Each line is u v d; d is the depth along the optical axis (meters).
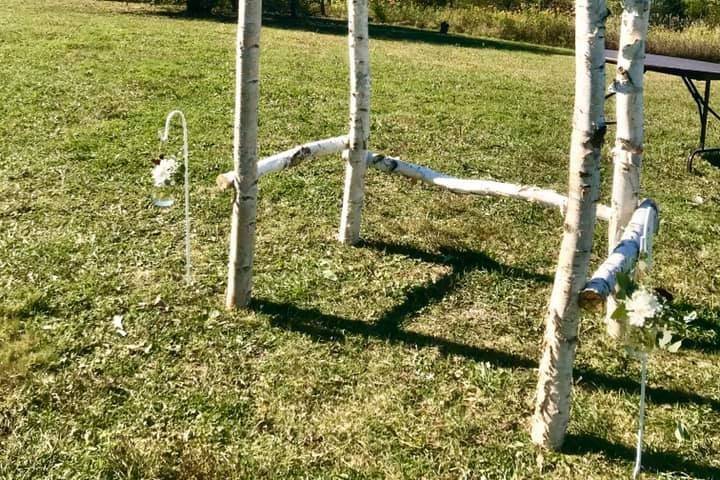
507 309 4.20
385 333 3.84
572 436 3.09
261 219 5.23
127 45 11.49
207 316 3.88
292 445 2.97
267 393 3.29
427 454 2.95
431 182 4.68
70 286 4.10
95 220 5.01
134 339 3.64
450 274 4.58
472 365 3.60
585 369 3.63
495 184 4.45
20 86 8.17
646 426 3.19
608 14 2.49
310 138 7.37
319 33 16.62
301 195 5.73
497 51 16.84
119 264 4.40
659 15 22.11
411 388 3.38
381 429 3.09
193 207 5.34
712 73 6.62
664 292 2.71
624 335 2.84
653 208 3.66
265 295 4.13
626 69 3.45
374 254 4.79
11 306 3.83
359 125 4.57
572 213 2.64
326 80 10.38
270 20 19.14
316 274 4.43
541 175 6.90
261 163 4.18
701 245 5.38
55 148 6.32
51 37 11.62
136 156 6.27
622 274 2.65
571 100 10.74
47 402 3.14
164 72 9.54
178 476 2.75
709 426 3.22
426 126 8.29
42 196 5.32
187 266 4.19
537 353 3.75
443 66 13.05
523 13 22.28
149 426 3.04
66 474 2.74
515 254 4.96
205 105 8.16
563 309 2.78
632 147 3.60
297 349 3.63
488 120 8.84
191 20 17.12
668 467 2.95
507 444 3.03
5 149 6.21
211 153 6.53
